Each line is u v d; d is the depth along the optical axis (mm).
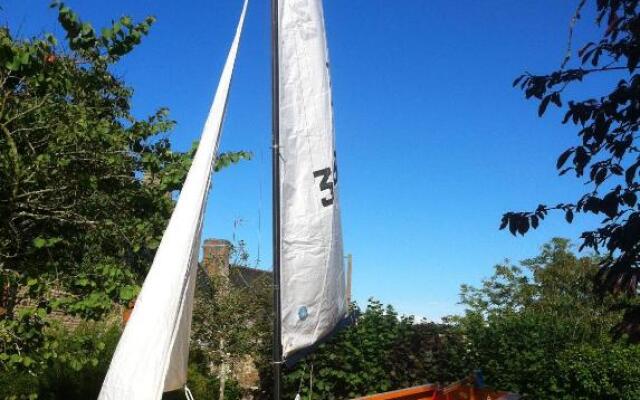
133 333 4027
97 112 5957
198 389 10453
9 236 5266
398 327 12344
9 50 5016
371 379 11680
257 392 12195
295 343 5105
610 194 3631
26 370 5094
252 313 12109
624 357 11883
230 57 4719
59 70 5496
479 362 13180
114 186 5781
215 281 12109
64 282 5277
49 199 5391
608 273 3471
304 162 5277
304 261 5172
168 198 5812
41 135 5434
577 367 12102
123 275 5316
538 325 14062
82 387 7613
